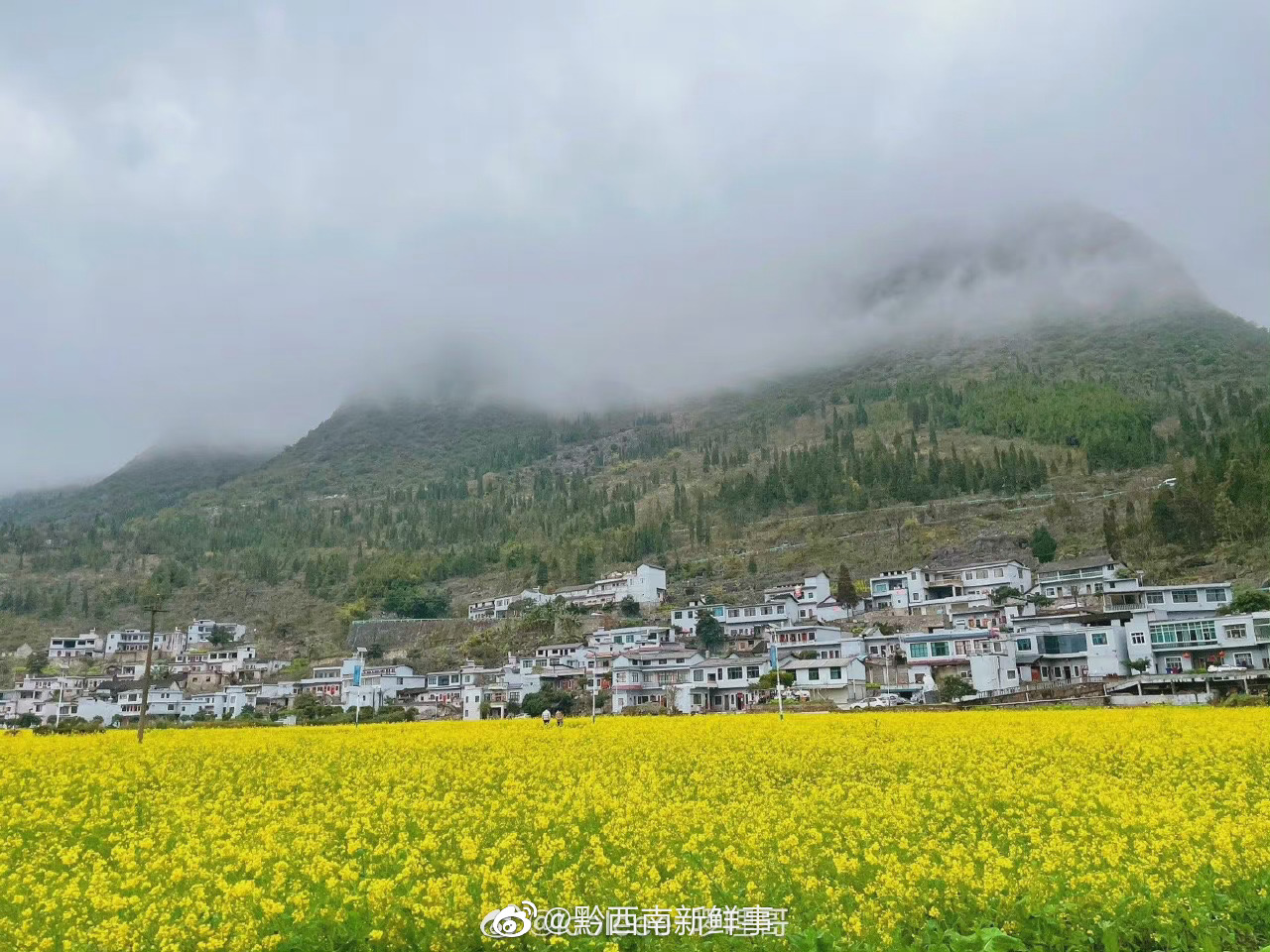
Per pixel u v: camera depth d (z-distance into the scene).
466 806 22.81
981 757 29.14
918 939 12.22
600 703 105.75
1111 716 40.97
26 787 28.41
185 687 141.50
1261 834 15.27
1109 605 97.81
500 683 113.94
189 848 16.97
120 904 13.31
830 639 104.50
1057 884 13.38
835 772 27.53
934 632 102.44
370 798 24.27
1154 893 12.91
